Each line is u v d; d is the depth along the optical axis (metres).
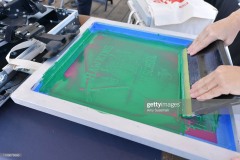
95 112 0.41
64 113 0.40
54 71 0.52
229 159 0.34
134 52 0.62
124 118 0.40
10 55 0.56
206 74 0.47
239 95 0.38
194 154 0.34
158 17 0.79
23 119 0.53
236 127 0.41
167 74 0.55
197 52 0.56
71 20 0.71
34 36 0.54
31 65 0.52
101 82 0.52
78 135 0.50
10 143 0.48
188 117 0.44
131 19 0.95
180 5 0.82
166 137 0.37
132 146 0.48
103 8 2.32
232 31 0.56
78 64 0.57
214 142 0.40
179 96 0.49
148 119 0.43
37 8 0.68
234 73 0.40
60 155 0.46
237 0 0.87
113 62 0.58
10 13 0.63
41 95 0.44
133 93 0.50
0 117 0.53
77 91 0.49
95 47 0.63
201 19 0.80
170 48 0.64
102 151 0.47
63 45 0.55
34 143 0.48
